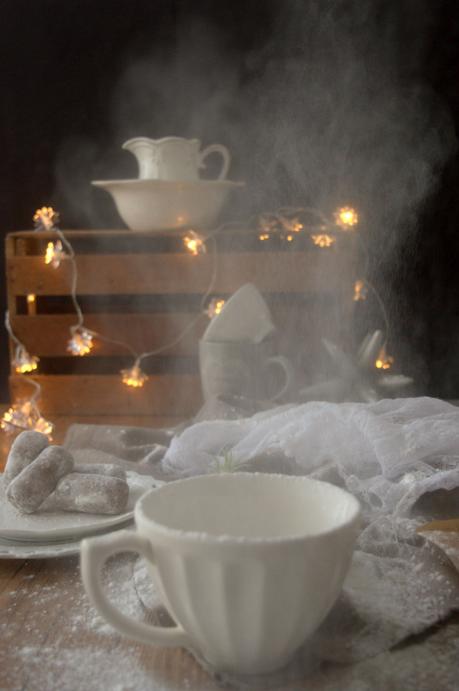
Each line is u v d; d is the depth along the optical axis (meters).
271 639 0.53
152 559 0.54
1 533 0.79
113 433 1.09
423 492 0.84
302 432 0.93
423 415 0.96
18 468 0.86
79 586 0.72
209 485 0.63
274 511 0.63
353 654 0.58
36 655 0.60
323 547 0.51
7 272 1.49
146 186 1.43
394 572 0.70
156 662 0.59
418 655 0.59
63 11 1.68
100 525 0.79
